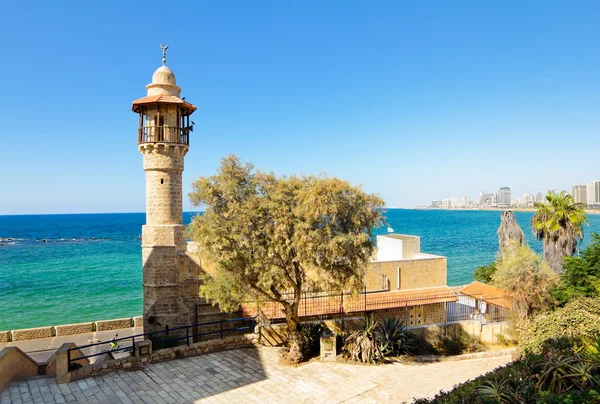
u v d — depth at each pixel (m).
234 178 21.52
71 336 39.50
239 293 22.33
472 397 10.62
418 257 38.56
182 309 30.05
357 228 20.78
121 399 16.83
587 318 18.53
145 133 30.12
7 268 92.88
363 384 18.84
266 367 20.80
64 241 157.00
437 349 27.02
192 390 17.91
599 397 9.70
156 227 29.78
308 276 24.69
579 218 35.12
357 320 28.42
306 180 22.64
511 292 29.69
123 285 73.56
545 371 11.64
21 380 18.56
